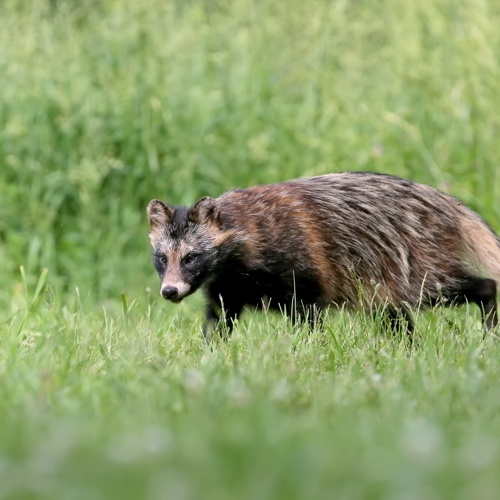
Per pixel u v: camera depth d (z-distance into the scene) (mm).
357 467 5129
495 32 17578
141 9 18938
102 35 18984
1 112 18266
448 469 5039
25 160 17922
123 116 18078
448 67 17719
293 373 8203
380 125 17672
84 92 18234
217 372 8195
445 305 11789
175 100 18328
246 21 19516
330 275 11359
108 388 7746
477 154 16875
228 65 18938
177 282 11148
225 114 18328
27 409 6832
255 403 6754
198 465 5199
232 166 17984
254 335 10273
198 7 19328
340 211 11461
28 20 19438
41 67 18578
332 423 6508
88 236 17422
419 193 11820
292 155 17906
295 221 11234
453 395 7320
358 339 10047
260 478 4953
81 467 5199
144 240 17516
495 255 11930
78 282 16688
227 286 11430
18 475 5043
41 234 17328
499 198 16250
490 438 5828
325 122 18047
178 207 11766
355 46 19125
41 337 10242
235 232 11195
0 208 17625
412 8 18578
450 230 11781
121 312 13578
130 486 4891
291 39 19312
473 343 9539
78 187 17734
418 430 5941
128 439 5781
